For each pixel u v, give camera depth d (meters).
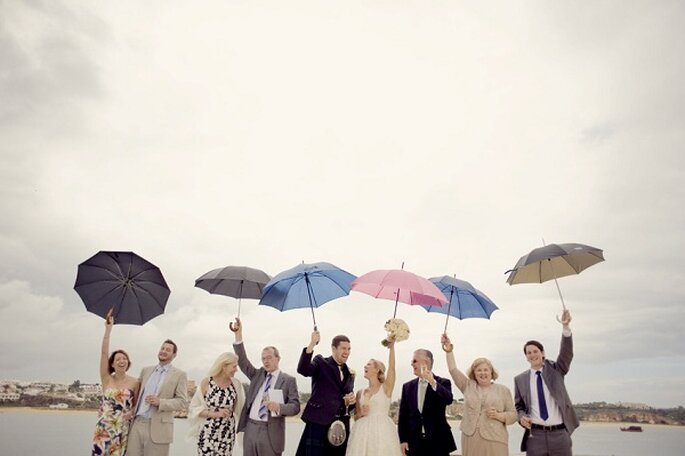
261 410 6.23
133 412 6.48
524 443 6.18
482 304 7.14
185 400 6.58
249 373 6.70
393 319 6.15
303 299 6.80
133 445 6.28
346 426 5.90
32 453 15.01
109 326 6.61
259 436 6.08
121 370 6.48
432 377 5.94
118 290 6.83
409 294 6.51
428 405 6.07
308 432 5.80
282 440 6.21
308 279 6.77
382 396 5.96
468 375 6.30
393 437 5.73
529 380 6.34
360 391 6.16
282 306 6.83
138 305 6.86
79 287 6.68
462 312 7.18
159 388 6.54
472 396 6.05
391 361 6.04
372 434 5.66
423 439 5.90
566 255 6.16
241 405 6.54
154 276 6.99
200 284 7.32
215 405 6.22
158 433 6.33
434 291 5.79
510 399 5.98
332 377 6.04
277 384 6.39
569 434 5.97
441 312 7.46
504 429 5.83
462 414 6.11
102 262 6.84
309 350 6.07
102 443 6.11
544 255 6.19
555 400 6.05
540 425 6.04
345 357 6.20
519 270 6.95
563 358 6.22
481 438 5.76
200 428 6.26
